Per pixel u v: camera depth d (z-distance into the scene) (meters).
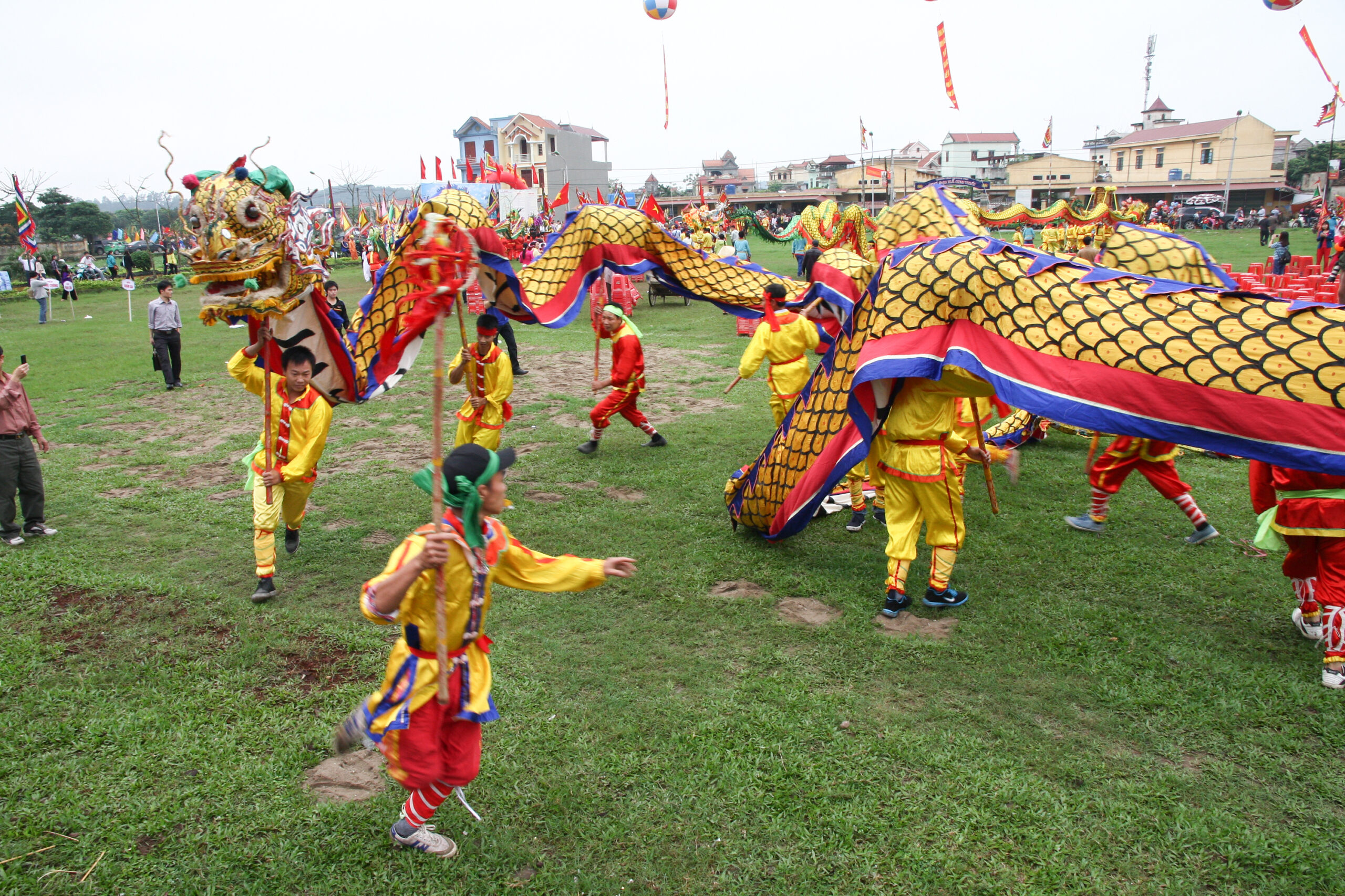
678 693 4.70
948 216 6.28
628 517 7.45
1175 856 3.46
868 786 3.90
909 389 5.48
